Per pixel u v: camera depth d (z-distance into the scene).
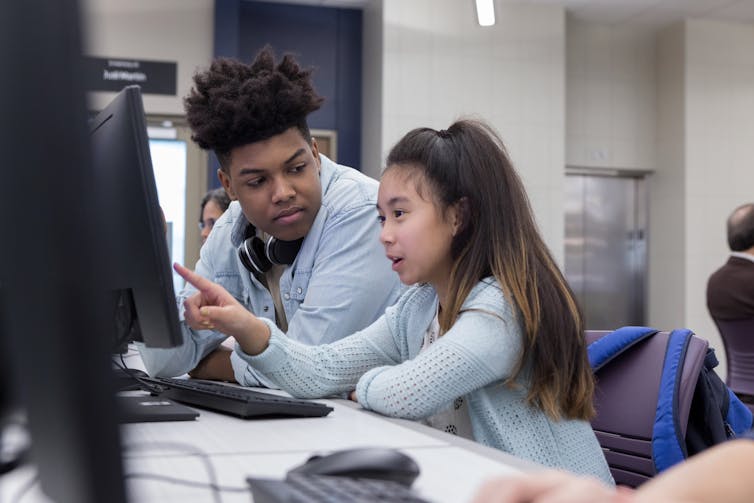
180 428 1.04
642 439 1.36
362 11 6.01
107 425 0.38
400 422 1.10
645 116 6.43
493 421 1.18
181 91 5.50
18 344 0.41
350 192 1.72
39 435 0.42
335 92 5.96
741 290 3.19
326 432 1.01
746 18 6.19
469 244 1.24
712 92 6.23
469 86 5.71
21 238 0.39
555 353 1.18
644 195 6.49
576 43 6.29
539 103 5.84
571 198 6.40
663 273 6.36
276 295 1.81
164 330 0.96
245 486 0.70
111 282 0.40
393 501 0.53
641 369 1.40
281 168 1.58
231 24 5.54
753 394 3.17
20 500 0.59
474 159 1.25
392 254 1.28
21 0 0.38
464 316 1.18
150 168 0.93
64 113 0.37
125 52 5.42
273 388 1.52
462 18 5.71
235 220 1.84
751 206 3.27
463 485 0.72
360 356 1.40
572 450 1.20
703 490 0.50
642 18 6.20
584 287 6.42
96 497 0.38
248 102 1.51
